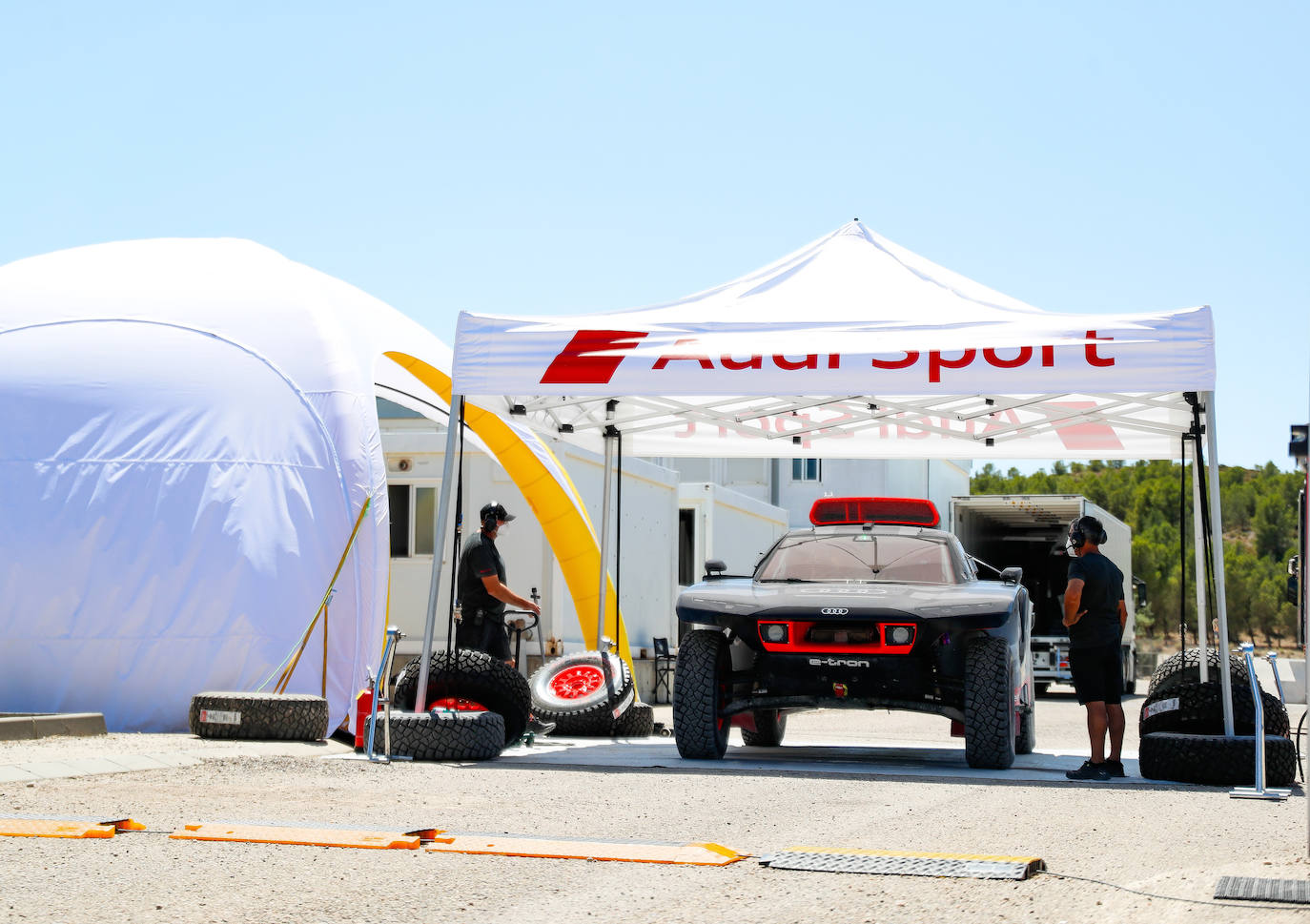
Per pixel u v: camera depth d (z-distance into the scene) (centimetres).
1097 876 846
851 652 1551
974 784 1409
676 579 4244
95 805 1124
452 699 1695
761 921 714
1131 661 4884
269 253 2511
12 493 2077
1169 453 2320
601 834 1008
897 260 2072
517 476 2628
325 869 851
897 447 2453
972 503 4297
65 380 2161
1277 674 1438
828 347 1662
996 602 1560
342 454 2183
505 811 1132
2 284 2345
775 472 6250
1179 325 1573
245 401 2172
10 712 2003
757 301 1898
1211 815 1160
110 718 2003
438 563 1703
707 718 1620
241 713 1802
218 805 1135
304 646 2069
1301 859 905
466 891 789
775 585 1708
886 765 1647
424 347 2694
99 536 2058
